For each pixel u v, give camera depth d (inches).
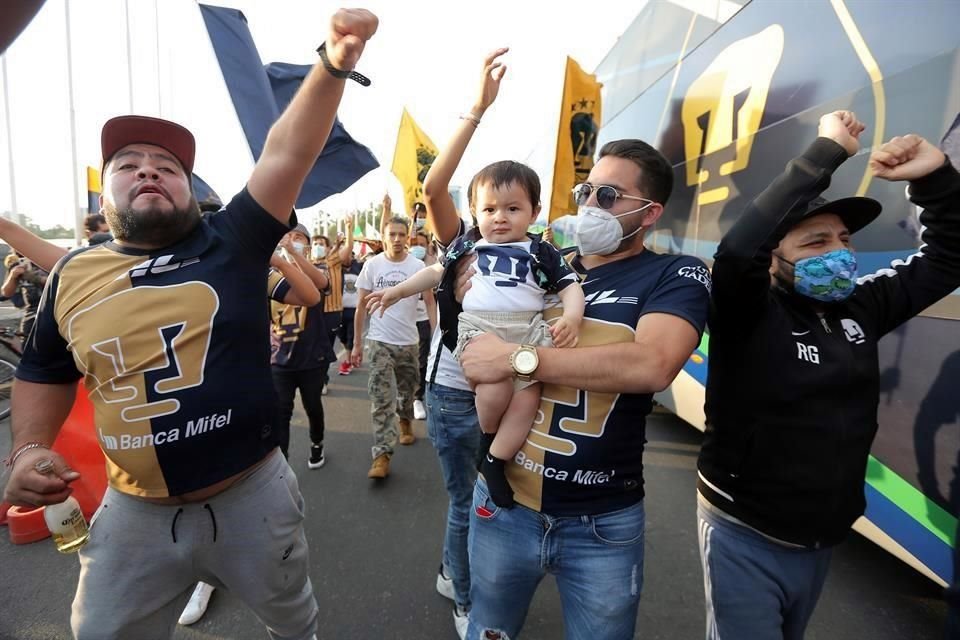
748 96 132.0
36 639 87.3
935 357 81.0
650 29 196.4
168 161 62.1
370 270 157.1
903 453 86.9
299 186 63.5
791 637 62.7
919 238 84.0
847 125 54.0
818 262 55.4
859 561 113.1
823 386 54.3
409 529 123.7
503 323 61.2
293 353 137.7
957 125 77.3
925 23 84.0
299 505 72.2
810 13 110.3
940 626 93.0
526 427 55.8
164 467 58.2
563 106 167.2
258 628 91.8
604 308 56.0
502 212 68.2
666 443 186.2
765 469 55.8
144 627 63.1
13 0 34.6
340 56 51.6
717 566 60.4
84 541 59.6
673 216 171.0
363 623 93.0
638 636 90.3
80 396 121.6
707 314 55.6
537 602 98.9
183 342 58.4
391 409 153.9
